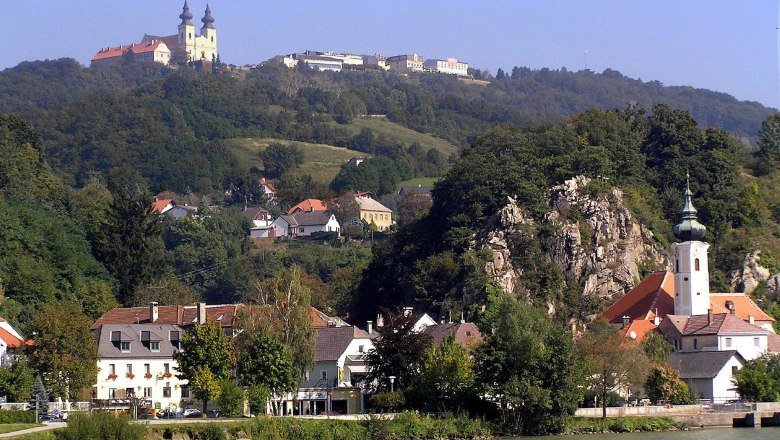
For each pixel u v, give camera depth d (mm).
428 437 198500
